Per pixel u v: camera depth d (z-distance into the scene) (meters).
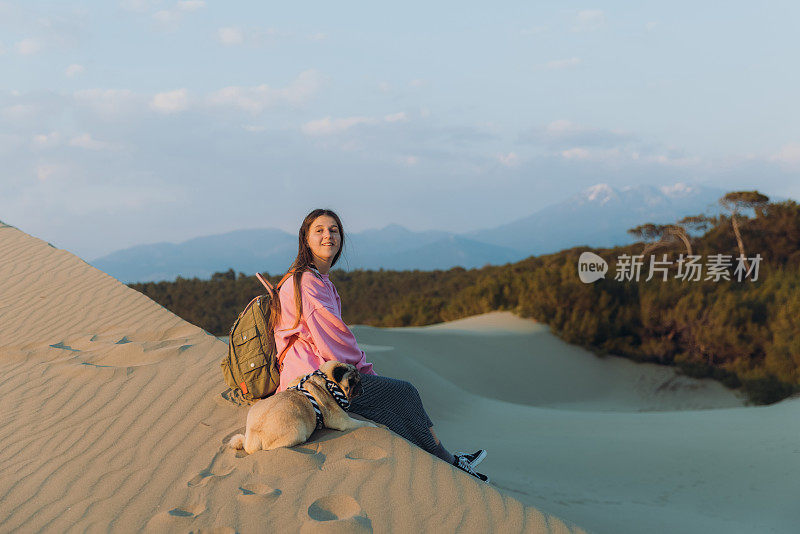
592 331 22.88
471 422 10.84
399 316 34.19
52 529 2.72
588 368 22.06
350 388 3.29
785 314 20.22
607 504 5.77
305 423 3.21
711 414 11.72
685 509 5.90
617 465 7.52
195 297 41.25
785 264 30.73
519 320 25.70
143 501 2.91
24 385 4.81
